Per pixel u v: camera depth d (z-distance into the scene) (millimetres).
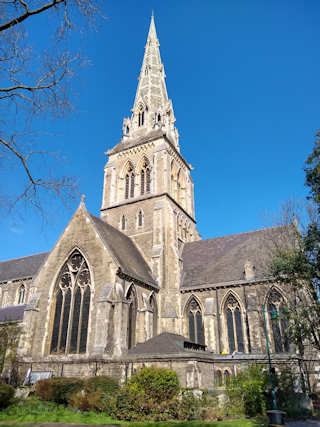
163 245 43219
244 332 35312
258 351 32625
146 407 20469
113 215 49594
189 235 53062
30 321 33438
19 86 13820
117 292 30953
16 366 31594
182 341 29844
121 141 56438
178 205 50250
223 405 22391
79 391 24484
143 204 47594
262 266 37812
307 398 24750
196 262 45094
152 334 34719
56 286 35188
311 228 27969
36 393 25344
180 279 42688
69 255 35438
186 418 20125
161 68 63156
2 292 51719
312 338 29516
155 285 38750
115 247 37250
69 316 32906
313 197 25094
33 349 32594
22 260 57188
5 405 22297
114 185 51812
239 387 23469
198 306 39438
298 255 28484
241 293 36875
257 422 18750
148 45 65812
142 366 27078
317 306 27000
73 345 31469
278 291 34781
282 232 34719
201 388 25172
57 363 29531
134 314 34156
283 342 32969
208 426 17422
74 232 36094
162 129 53344
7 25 12945
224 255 43875
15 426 17000
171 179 51375
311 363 30219
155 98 58844
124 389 22078
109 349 28656
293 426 18812
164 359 26641
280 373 27750
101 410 21812
